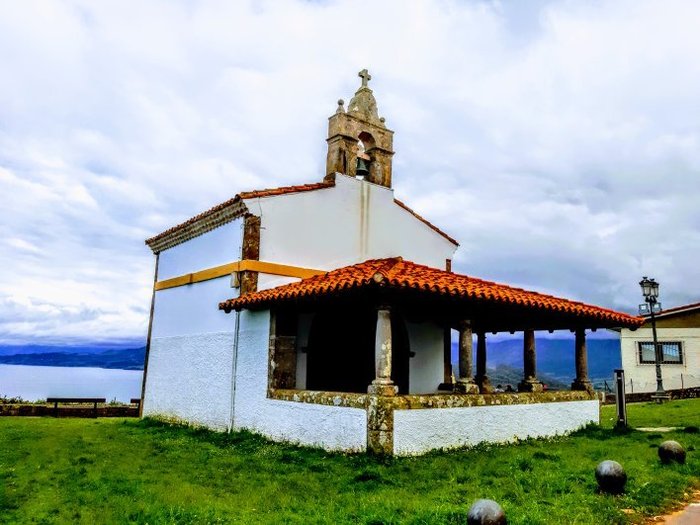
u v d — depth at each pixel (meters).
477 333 16.47
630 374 30.17
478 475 8.99
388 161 17.30
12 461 10.94
